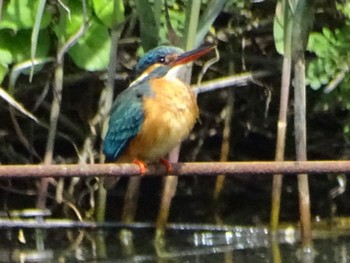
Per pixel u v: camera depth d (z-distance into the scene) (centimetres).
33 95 1162
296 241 1123
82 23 1043
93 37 1081
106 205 1219
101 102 1158
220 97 1209
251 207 1248
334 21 1173
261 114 1237
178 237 1155
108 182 938
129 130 870
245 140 1263
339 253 1041
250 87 1222
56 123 1113
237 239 1151
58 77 1081
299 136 1062
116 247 1100
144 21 990
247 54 1198
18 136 1169
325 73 1124
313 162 780
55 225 1141
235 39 1189
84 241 1131
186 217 1225
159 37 1050
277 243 1117
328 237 1134
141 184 1266
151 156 874
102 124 1112
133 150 877
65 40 1064
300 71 1046
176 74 906
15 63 1066
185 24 995
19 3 1058
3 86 1126
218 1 1005
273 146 1262
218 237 1156
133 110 865
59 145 1208
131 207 1156
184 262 1012
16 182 1193
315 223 1206
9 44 1062
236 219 1212
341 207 1245
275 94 1218
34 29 927
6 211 1163
